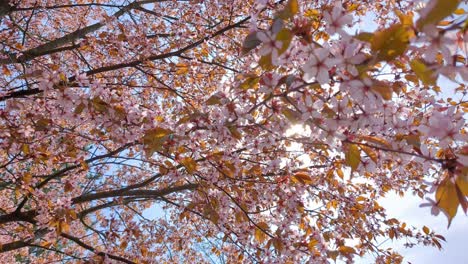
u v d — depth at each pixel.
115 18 6.07
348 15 1.88
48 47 6.31
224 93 2.68
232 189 4.98
